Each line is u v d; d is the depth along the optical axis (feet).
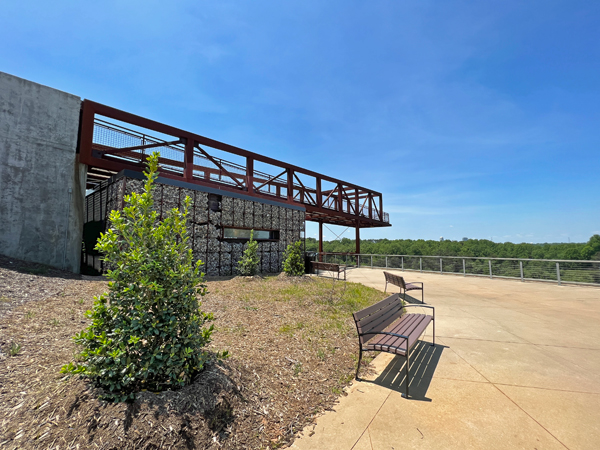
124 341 7.64
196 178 43.14
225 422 7.73
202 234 36.58
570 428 7.94
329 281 36.42
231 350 12.35
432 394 9.91
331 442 7.61
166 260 8.52
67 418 6.55
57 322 13.20
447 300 25.75
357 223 86.99
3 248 27.07
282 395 9.59
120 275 8.13
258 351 12.63
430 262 49.70
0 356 9.33
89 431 6.28
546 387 10.22
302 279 35.76
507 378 10.94
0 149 27.45
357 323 11.05
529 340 15.17
